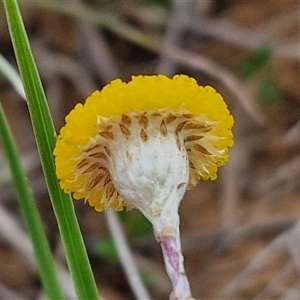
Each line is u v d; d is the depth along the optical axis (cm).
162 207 7
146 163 7
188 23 23
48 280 9
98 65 23
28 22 24
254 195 22
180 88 7
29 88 8
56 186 8
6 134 9
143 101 7
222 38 24
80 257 8
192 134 8
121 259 16
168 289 19
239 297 18
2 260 20
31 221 9
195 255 20
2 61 11
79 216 21
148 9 23
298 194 21
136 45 24
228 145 8
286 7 24
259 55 22
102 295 19
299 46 23
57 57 23
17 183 9
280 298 18
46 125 8
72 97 23
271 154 23
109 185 8
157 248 20
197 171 8
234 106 23
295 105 23
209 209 21
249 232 20
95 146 8
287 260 19
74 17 23
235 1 25
